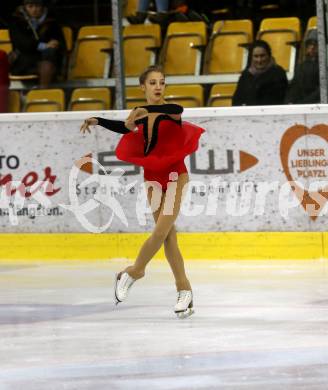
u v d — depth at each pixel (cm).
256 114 2075
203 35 2677
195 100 2459
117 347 1261
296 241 2062
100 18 3016
